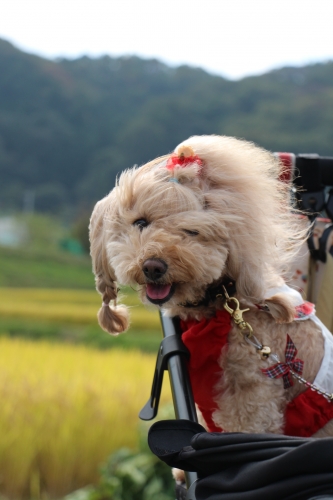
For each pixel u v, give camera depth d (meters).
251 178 1.73
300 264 2.28
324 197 2.36
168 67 86.62
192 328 1.79
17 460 5.24
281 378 1.74
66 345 11.40
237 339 1.76
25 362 7.86
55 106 77.31
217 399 1.80
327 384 1.78
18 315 16.14
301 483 1.18
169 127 63.12
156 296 1.68
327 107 60.22
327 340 1.84
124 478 4.48
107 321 2.00
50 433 5.45
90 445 5.42
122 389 6.36
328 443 1.19
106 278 1.95
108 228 1.82
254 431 1.73
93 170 66.25
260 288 1.73
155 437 1.44
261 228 1.72
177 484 1.92
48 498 5.25
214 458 1.34
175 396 1.63
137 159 62.56
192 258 1.61
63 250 50.34
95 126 74.56
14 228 52.97
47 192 65.69
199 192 1.69
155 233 1.63
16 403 5.77
